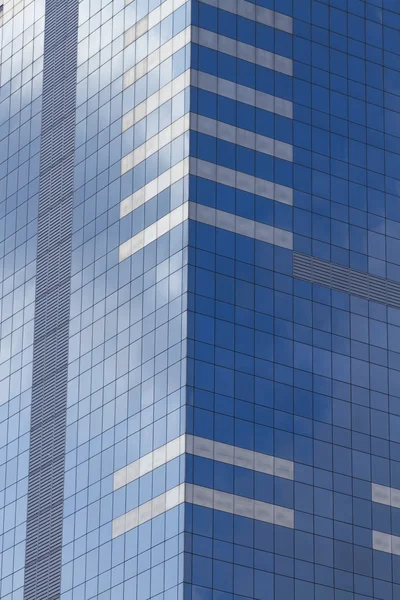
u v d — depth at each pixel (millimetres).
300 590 167250
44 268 199125
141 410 173625
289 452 172000
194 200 175500
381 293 185375
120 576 169375
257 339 174250
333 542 171375
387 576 173750
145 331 176250
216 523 164625
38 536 186000
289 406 173750
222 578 163125
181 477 165125
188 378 168500
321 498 172375
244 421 170125
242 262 176125
